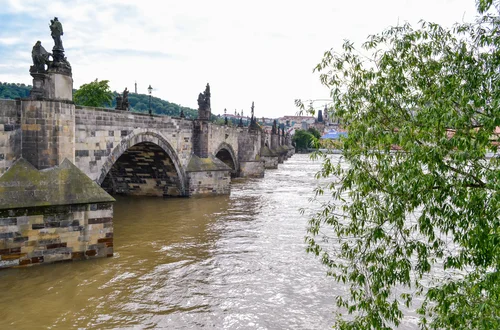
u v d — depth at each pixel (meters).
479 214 9.15
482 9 9.69
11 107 25.22
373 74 11.50
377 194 11.25
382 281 11.09
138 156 52.78
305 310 20.42
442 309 10.17
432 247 11.16
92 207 26.36
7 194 24.05
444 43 11.41
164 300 21.33
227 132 82.06
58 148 26.41
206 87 62.91
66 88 27.03
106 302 20.88
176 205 51.06
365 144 10.91
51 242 25.22
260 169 98.81
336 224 12.34
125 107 46.12
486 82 9.88
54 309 19.89
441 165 9.41
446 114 9.34
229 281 24.28
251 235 35.59
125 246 31.09
